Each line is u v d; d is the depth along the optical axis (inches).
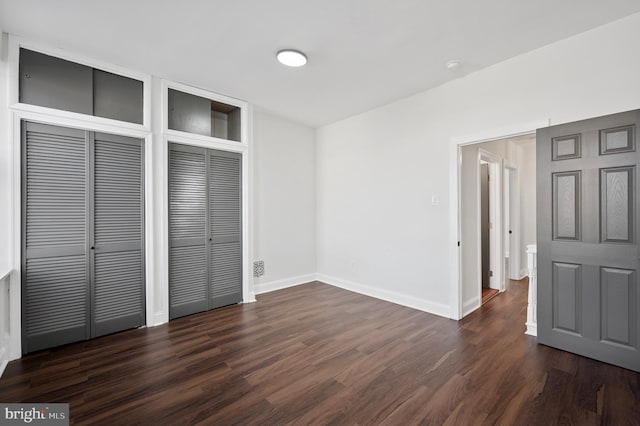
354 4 78.0
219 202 142.0
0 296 84.3
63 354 94.9
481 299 145.9
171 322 123.2
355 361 89.8
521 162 199.8
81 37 93.9
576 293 92.5
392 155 148.6
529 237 203.5
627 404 68.8
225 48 100.3
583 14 82.7
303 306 142.8
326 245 187.8
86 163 105.3
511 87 106.7
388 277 151.1
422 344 101.0
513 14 82.4
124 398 72.2
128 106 115.7
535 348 97.4
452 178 124.3
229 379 80.4
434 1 76.9
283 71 116.3
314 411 67.5
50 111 97.6
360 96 140.5
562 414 65.9
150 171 118.6
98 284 108.0
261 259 166.1
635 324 82.1
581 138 90.8
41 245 97.2
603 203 87.3
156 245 121.3
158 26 88.1
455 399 71.5
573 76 93.4
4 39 90.7
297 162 184.2
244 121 148.9
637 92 83.0
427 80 123.7
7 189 91.0
